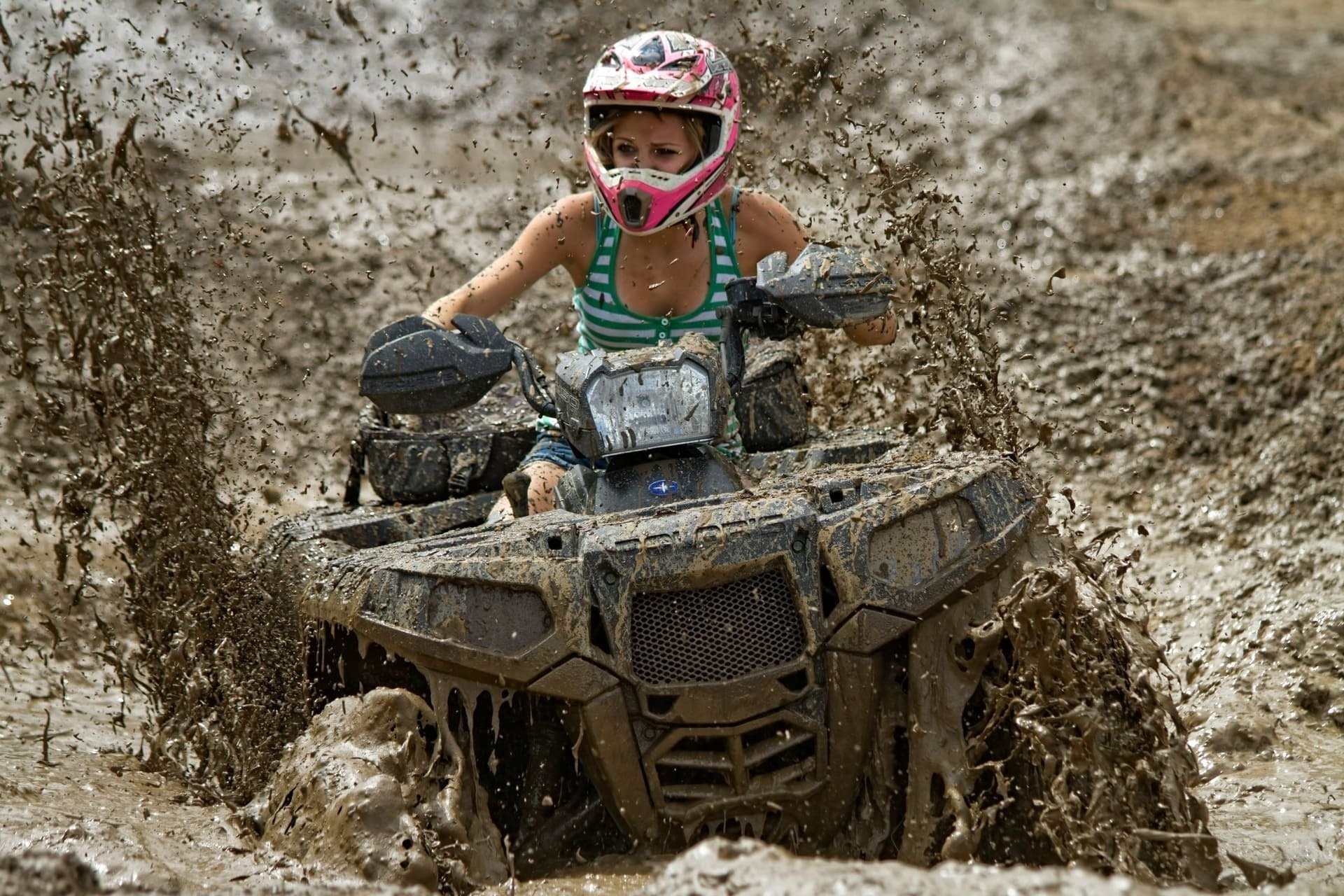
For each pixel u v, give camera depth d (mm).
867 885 11188
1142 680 14930
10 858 12586
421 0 43031
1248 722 19953
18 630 24672
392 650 15055
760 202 20484
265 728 18359
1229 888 14156
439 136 48469
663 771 14984
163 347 22203
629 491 16688
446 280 39031
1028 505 15859
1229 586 25234
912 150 57344
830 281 17734
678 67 18734
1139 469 31062
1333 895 13156
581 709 14656
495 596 14938
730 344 18172
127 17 34000
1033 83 68750
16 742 19922
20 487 26797
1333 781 18328
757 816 14820
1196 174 52750
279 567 19234
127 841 15156
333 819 14117
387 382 17906
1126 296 39219
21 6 33625
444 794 14586
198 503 21438
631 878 14352
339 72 42062
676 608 14883
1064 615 14766
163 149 29078
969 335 21688
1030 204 50188
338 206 43781
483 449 21328
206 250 26469
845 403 25766
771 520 14938
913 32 77125
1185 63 72000
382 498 21500
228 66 37625
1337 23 89125
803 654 14773
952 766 14648
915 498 15195
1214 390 33125
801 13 33438
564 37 36656
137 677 23219
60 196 22266
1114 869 13508
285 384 33656
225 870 14148
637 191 18750
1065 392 34406
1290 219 46312
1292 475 28375
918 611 14898
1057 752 14164
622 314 20250
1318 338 33719
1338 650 21688
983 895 11008
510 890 14125
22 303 22109
